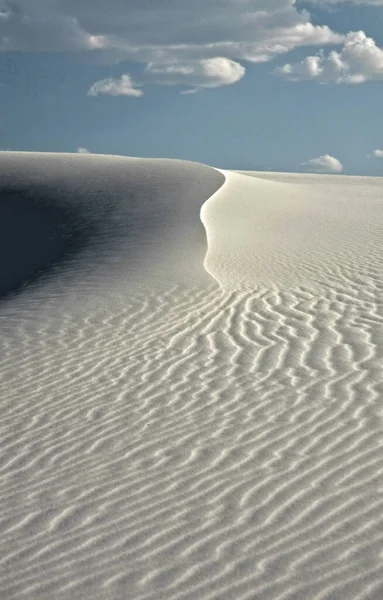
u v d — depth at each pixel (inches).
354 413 268.4
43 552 192.5
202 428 266.2
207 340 373.1
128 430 270.7
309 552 182.5
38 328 418.0
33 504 220.1
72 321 424.8
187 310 429.1
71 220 898.7
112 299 464.8
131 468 238.8
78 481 232.8
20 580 180.5
